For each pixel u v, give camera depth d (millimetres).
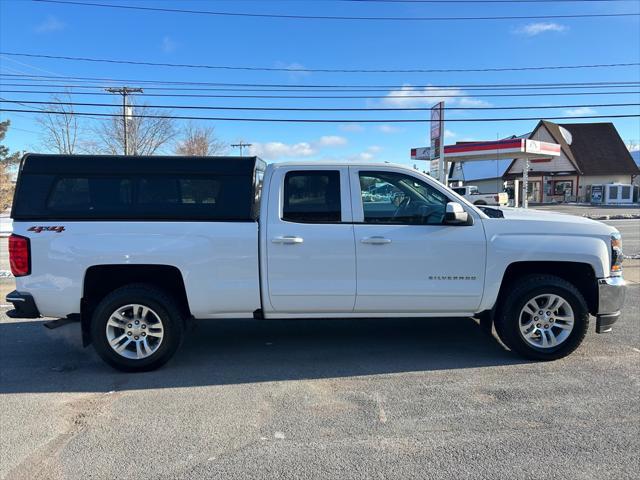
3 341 5797
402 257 4742
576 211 36156
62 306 4645
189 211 4668
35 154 4699
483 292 4816
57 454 3301
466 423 3680
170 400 4141
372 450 3316
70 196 4648
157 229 4625
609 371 4645
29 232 4582
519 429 3576
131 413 3904
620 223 24781
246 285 4707
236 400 4129
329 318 4930
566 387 4293
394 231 4734
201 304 4719
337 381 4504
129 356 4723
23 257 4578
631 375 4547
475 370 4715
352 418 3783
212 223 4664
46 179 4641
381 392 4250
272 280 4707
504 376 4555
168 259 4625
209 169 4723
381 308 4832
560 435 3480
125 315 4738
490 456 3223
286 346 5473
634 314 6645
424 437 3479
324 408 3961
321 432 3572
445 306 4852
